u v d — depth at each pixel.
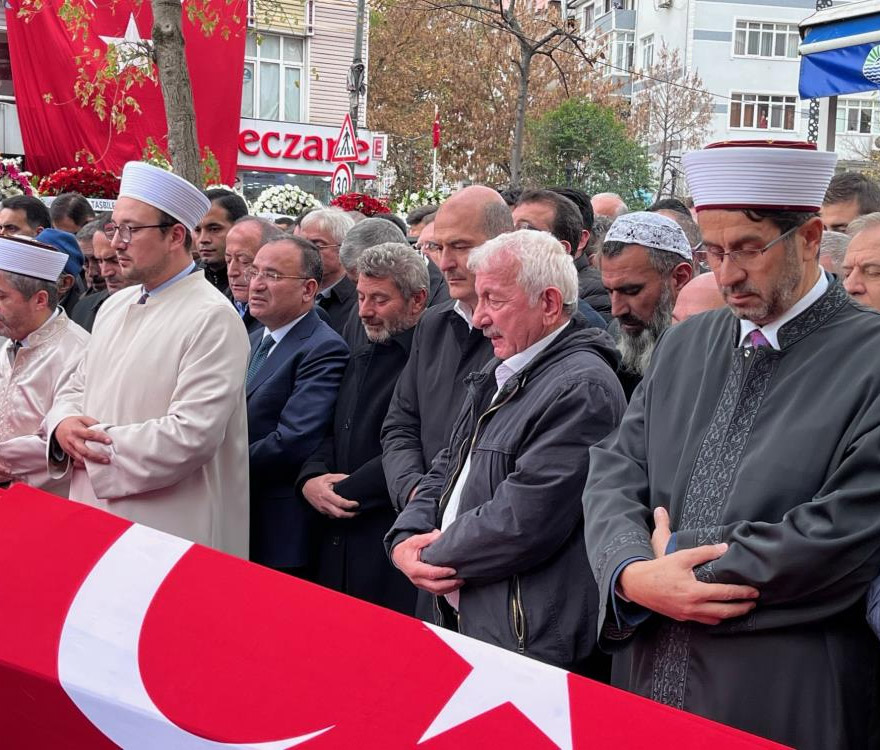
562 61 28.75
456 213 3.70
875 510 2.12
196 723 1.67
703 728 1.65
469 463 3.23
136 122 15.20
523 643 2.92
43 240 6.02
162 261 3.83
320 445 4.16
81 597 1.81
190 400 3.64
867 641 2.22
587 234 5.06
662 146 32.72
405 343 4.13
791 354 2.33
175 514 3.67
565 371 3.04
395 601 3.92
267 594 1.83
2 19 18.05
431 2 21.14
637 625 2.38
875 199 5.32
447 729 1.68
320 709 1.68
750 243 2.28
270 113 21.59
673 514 2.41
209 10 10.48
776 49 43.81
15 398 4.34
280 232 4.98
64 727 1.70
